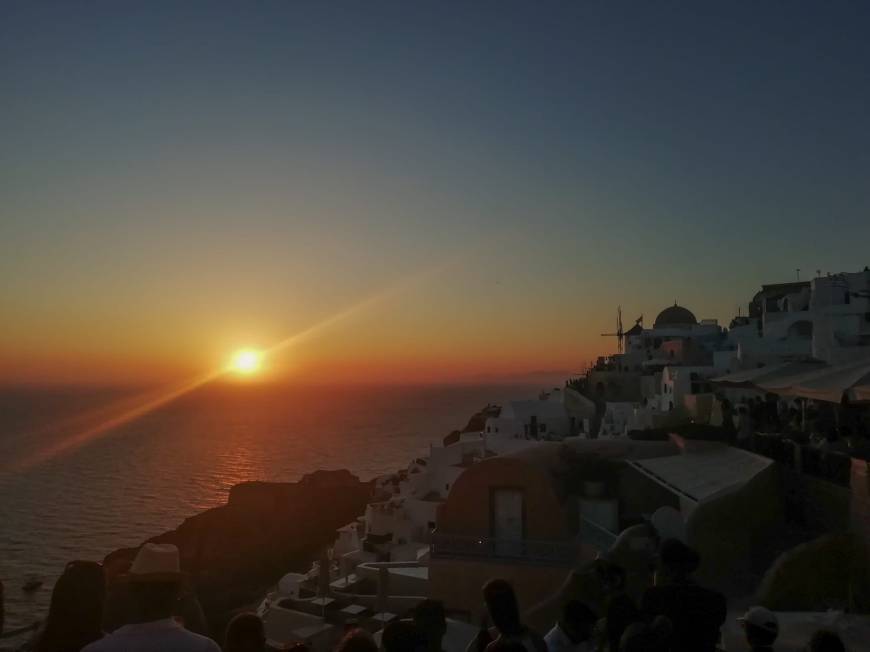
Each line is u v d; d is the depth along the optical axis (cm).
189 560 6762
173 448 18712
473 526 2275
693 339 7506
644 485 2442
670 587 705
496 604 646
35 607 5784
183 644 525
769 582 1375
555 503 2222
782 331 5041
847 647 962
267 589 6481
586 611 756
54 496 11562
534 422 6216
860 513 1421
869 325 4028
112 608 734
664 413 4219
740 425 2450
